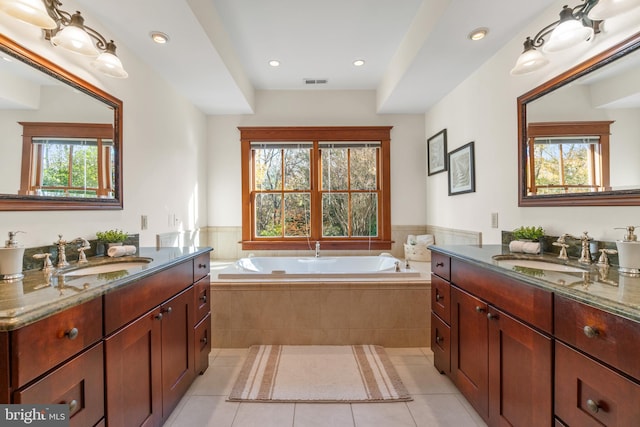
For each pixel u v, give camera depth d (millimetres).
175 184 2771
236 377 1842
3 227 1216
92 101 1687
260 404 1594
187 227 3035
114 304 1054
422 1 2018
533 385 1070
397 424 1446
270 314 2240
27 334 744
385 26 2303
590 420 848
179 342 1539
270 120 3596
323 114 3607
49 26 1184
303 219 3678
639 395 720
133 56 2094
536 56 1486
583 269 1285
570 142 1531
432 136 3354
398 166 3662
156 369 1312
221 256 3635
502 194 2105
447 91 2896
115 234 1737
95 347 966
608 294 858
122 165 1938
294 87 3520
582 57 1464
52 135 1422
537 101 1762
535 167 1783
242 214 3611
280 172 3676
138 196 2150
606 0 1089
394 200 3670
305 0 2004
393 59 2799
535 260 1520
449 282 1724
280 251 3621
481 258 1484
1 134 1191
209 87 2758
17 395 721
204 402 1606
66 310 857
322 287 2240
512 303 1188
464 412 1527
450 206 2973
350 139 3613
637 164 1228
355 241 3637
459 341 1619
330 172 3680
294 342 2244
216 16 2096
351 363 1986
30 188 1311
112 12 1655
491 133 2227
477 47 2070
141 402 1201
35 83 1339
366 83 3432
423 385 1756
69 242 1479
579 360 887
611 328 790
